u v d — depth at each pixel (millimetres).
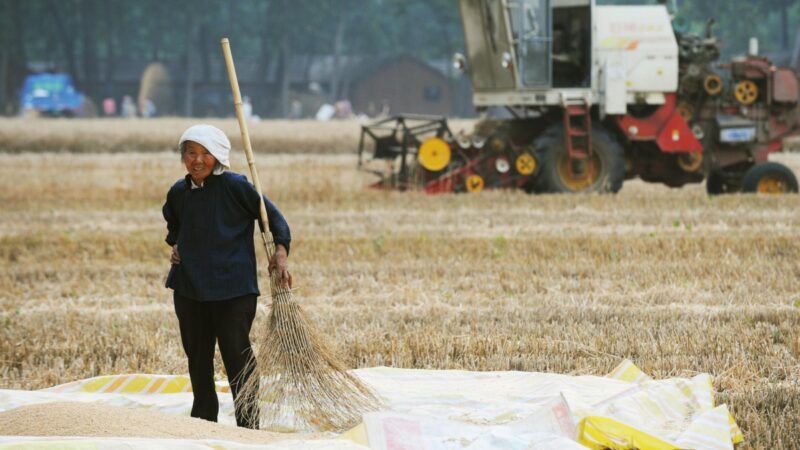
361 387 12781
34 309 21500
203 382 12820
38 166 61156
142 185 48281
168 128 84875
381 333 18391
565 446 10336
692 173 44188
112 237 31172
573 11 42438
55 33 193625
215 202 12492
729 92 43438
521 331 18531
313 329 12727
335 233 31969
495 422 12352
